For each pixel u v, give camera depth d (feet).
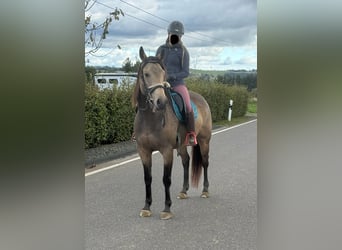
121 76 26.63
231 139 29.50
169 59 14.06
